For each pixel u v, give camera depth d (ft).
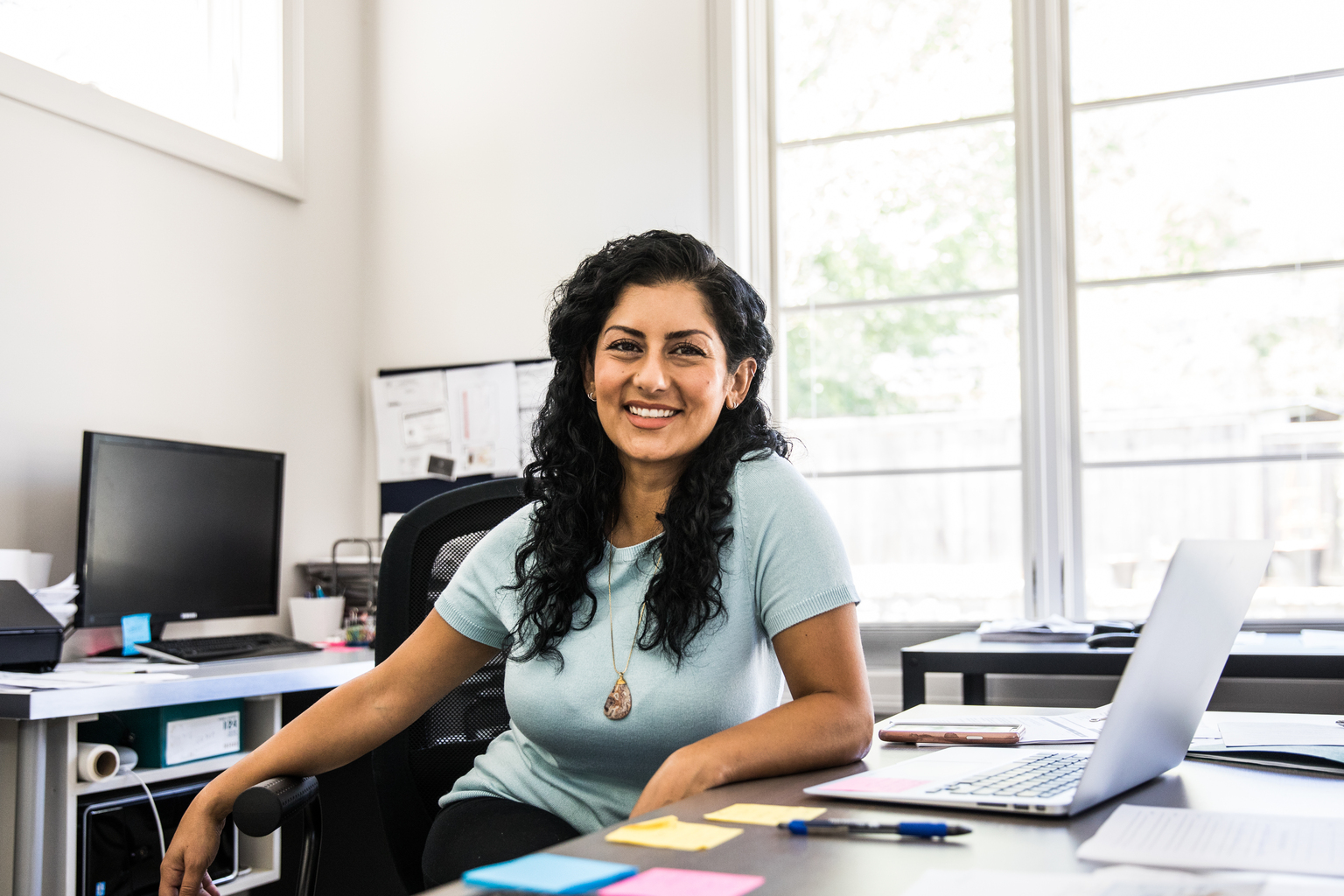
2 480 7.09
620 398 3.77
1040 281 9.05
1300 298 8.45
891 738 3.76
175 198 8.52
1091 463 8.93
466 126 10.36
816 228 9.84
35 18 7.63
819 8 9.94
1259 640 7.04
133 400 8.05
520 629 3.76
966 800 2.54
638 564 3.70
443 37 10.50
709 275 3.85
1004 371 9.20
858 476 9.55
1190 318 8.73
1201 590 2.69
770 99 10.00
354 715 3.80
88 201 7.78
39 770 5.41
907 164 9.61
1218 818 2.42
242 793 3.34
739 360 3.95
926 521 9.34
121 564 7.22
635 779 3.60
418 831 4.31
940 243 9.46
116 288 7.97
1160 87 8.91
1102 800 2.61
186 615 7.73
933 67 9.57
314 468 9.79
